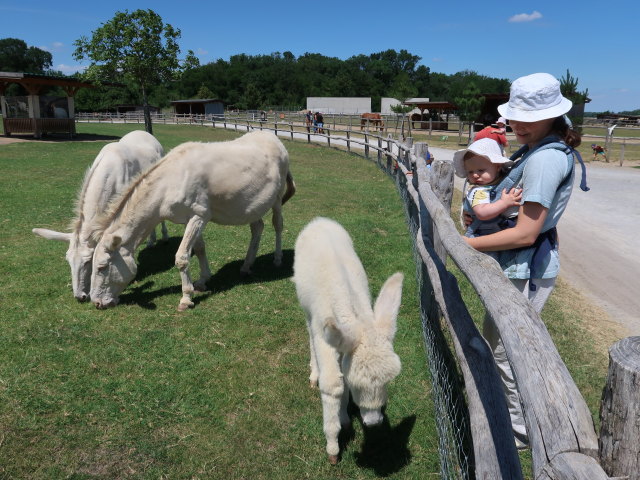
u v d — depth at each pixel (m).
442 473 2.78
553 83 2.35
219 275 6.16
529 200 2.23
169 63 26.33
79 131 29.50
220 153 5.49
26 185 11.52
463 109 29.66
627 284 6.05
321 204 10.20
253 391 3.82
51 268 6.20
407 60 126.94
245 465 3.10
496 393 2.24
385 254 6.77
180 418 3.51
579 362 4.13
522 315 1.62
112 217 5.09
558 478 1.14
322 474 3.02
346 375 2.68
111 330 4.69
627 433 1.20
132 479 2.97
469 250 2.29
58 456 3.12
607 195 11.70
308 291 3.29
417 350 4.32
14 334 4.52
